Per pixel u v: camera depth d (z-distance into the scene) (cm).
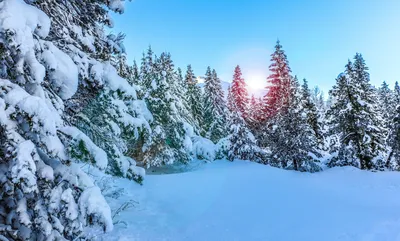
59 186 428
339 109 2506
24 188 351
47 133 364
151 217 893
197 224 852
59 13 576
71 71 468
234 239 744
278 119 2647
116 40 789
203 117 3688
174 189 1274
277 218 910
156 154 2167
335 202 1133
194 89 3822
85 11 687
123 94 627
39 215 408
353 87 2419
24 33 355
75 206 410
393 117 2675
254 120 3591
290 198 1166
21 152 353
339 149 2498
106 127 870
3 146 371
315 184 1555
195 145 2389
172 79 3055
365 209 1024
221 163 2197
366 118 2364
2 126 352
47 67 438
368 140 2323
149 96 2347
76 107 711
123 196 1095
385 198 1302
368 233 756
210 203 1079
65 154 420
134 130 916
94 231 718
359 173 2005
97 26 740
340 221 873
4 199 434
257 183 1424
